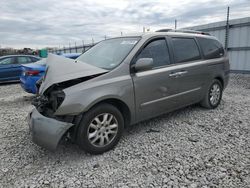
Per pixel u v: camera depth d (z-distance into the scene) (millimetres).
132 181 2502
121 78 3236
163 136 3688
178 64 4078
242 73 9984
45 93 3084
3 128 4320
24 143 3592
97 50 4070
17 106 6238
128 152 3174
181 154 3066
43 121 2869
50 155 3158
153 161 2906
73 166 2855
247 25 9461
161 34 3982
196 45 4609
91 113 2959
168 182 2461
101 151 3123
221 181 2447
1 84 11039
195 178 2516
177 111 5004
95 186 2439
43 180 2574
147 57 3627
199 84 4562
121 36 4156
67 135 3006
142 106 3516
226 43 10367
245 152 3072
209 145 3318
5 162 2998
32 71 6215
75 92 2852
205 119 4461
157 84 3654
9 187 2461
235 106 5371
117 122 3252
